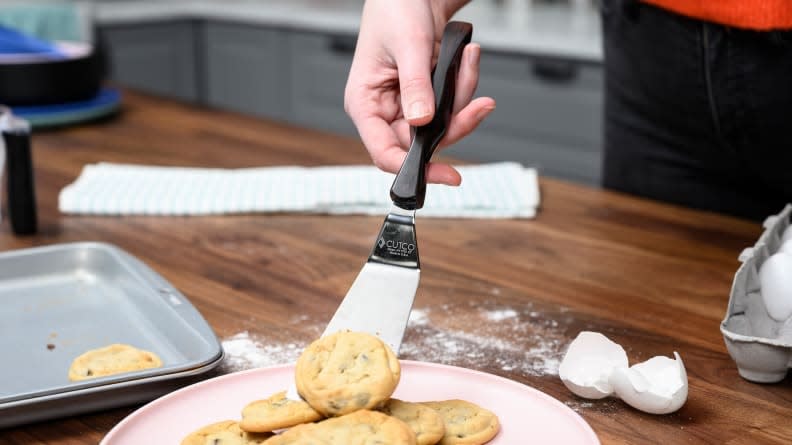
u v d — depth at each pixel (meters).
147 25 3.18
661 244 1.16
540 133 2.40
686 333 0.90
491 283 1.04
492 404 0.72
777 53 1.15
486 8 3.05
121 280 1.02
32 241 1.19
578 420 0.68
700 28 1.22
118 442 0.66
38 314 0.96
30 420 0.72
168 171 1.46
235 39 3.19
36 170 1.50
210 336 0.82
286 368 0.77
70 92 1.79
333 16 2.83
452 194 1.33
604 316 0.94
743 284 0.83
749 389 0.79
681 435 0.71
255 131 1.75
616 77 1.41
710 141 1.30
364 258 1.13
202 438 0.66
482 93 2.50
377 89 0.95
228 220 1.28
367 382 0.65
